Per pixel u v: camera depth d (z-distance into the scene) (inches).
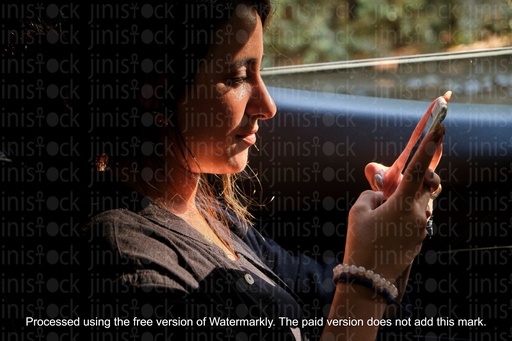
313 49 163.0
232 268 51.0
